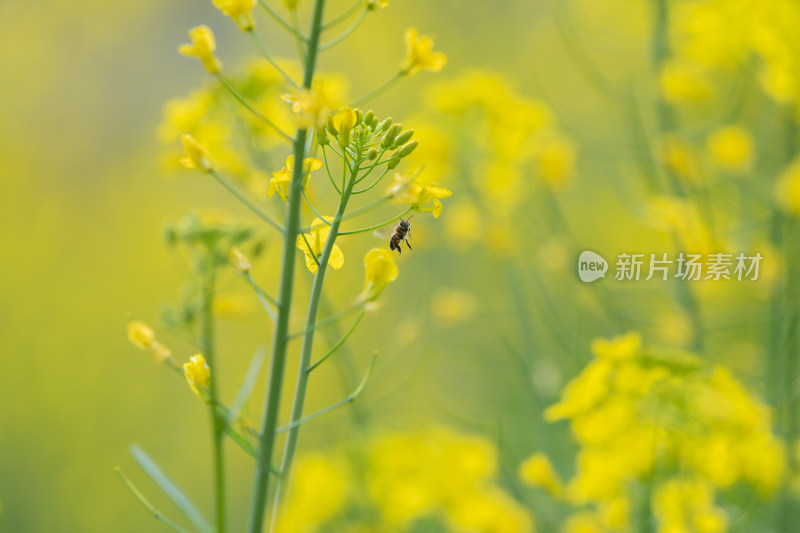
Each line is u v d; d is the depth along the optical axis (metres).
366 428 1.34
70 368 2.35
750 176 1.53
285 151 1.31
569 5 1.81
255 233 1.18
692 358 1.21
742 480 1.21
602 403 1.20
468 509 1.27
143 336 1.11
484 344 1.89
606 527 1.27
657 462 1.20
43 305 2.44
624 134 1.96
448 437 1.32
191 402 2.47
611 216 2.29
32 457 2.17
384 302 1.08
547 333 1.73
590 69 1.53
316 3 1.08
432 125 1.58
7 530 2.01
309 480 1.28
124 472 2.23
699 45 1.51
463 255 2.21
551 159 1.52
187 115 1.27
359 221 2.26
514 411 1.85
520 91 2.58
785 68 1.43
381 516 1.28
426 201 1.07
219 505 1.14
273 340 1.09
